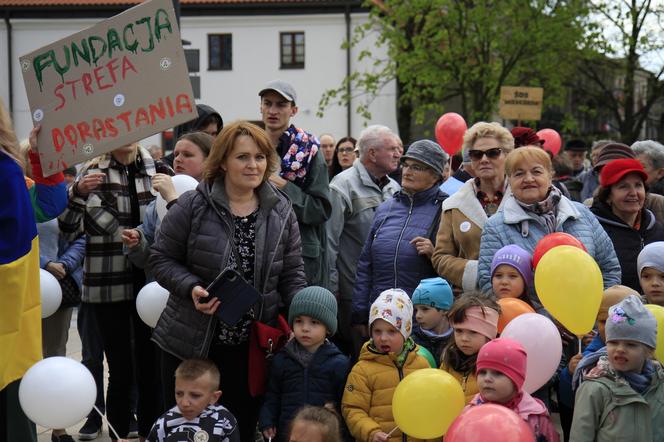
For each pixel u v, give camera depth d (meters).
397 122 32.50
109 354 5.82
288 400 4.84
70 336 10.59
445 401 4.26
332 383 4.87
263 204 4.67
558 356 4.48
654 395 4.38
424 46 27.48
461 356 4.68
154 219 5.54
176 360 4.71
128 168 5.93
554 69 28.09
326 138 11.02
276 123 5.81
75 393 4.23
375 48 32.59
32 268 4.39
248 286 4.41
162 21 4.68
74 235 5.97
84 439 6.56
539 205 5.22
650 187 7.35
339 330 6.55
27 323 4.36
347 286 6.51
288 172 5.72
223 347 4.71
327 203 5.76
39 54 4.89
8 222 4.03
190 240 4.58
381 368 4.78
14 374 4.30
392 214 6.04
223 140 4.56
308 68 33.12
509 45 27.16
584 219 5.38
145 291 5.33
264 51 33.22
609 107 31.05
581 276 4.63
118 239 5.79
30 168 5.34
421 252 5.75
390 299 4.80
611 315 4.37
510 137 5.69
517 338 4.43
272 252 4.63
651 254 5.22
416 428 4.29
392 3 27.34
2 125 4.14
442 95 28.81
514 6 26.86
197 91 10.58
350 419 4.70
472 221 5.57
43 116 4.92
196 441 4.42
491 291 5.14
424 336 5.27
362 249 6.27
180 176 5.51
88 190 5.55
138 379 5.86
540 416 4.16
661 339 4.66
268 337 4.62
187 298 4.57
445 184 6.64
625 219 5.99
